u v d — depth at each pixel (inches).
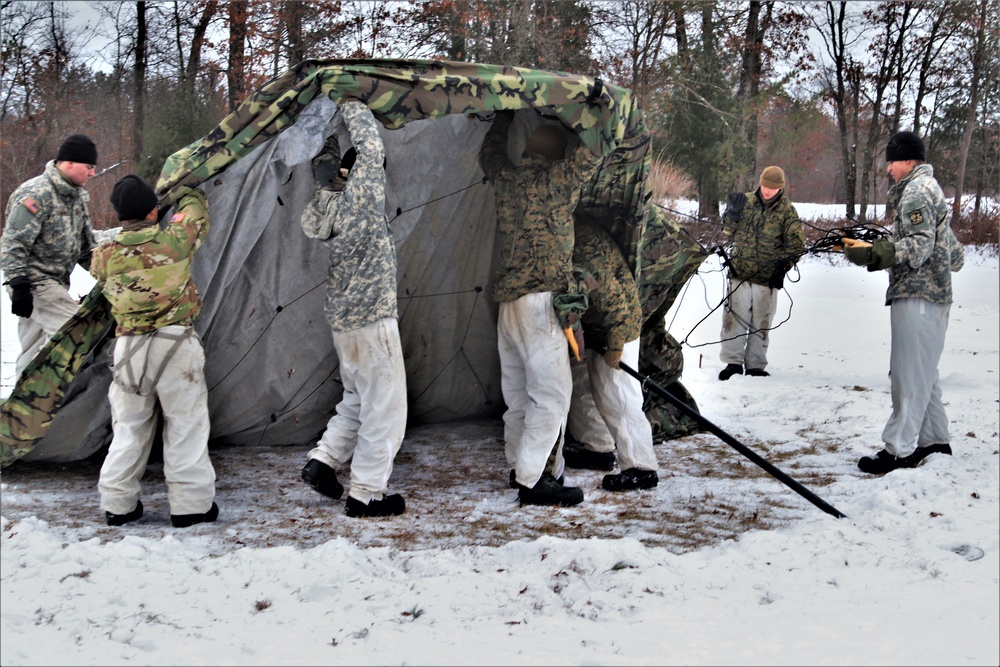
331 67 172.7
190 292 172.7
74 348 183.2
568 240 184.4
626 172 192.1
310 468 184.2
